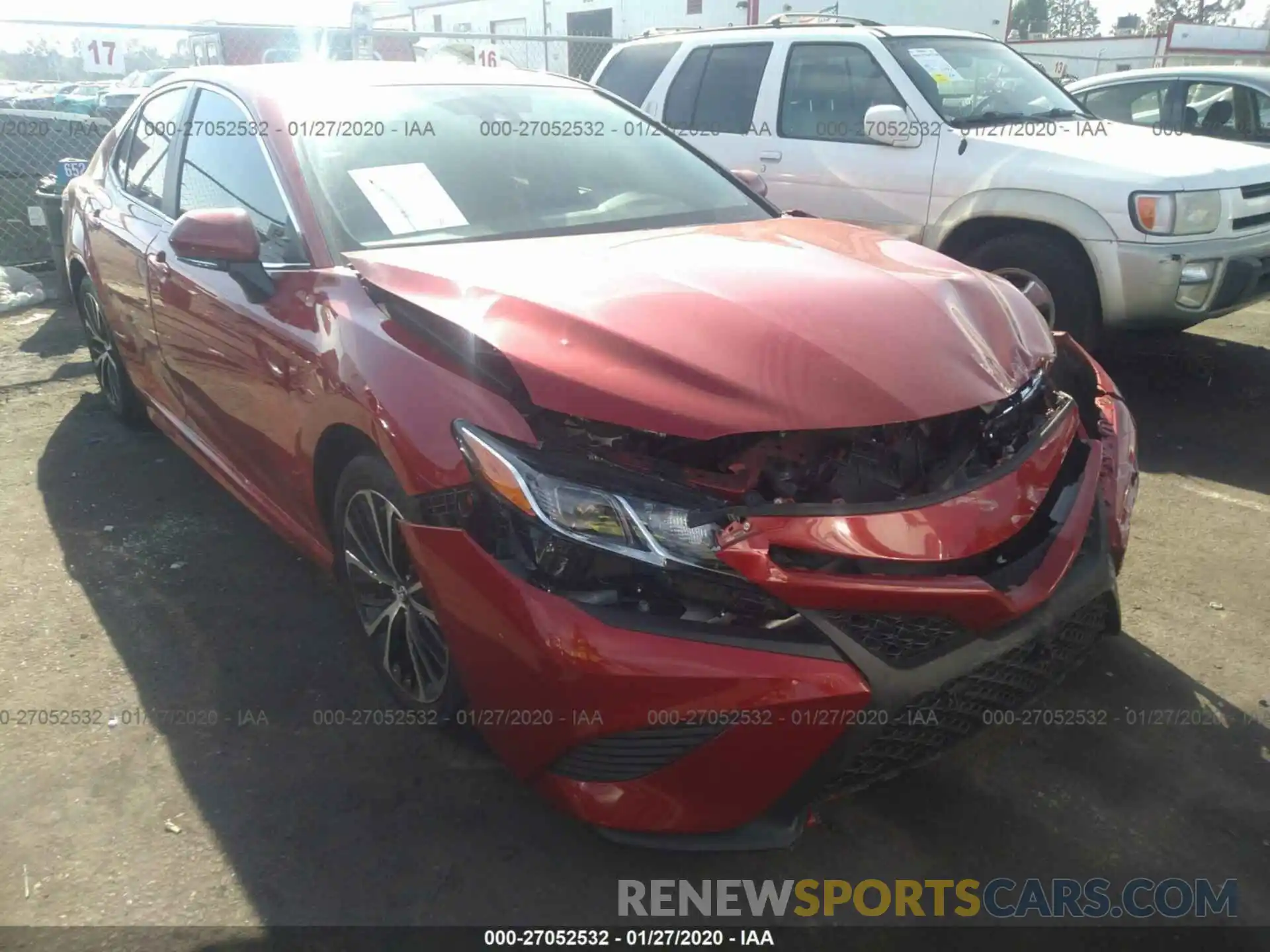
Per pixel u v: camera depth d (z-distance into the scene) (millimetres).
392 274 2752
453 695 2617
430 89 3727
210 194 3650
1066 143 5500
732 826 2146
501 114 3709
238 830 2514
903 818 2568
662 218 3475
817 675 2037
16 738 2830
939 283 2699
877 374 2266
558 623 2102
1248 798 2621
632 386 2203
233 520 4133
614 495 2115
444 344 2479
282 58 9766
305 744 2814
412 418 2402
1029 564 2332
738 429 2117
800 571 2070
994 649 2199
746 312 2402
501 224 3225
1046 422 2604
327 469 2943
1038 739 2834
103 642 3281
